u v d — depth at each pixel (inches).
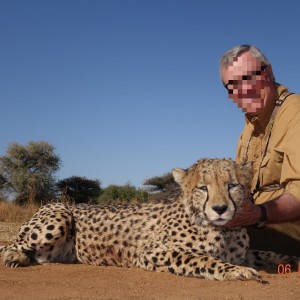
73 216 231.9
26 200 973.8
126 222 217.5
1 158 1013.2
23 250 223.3
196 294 151.0
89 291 157.8
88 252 223.1
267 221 192.7
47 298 145.7
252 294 149.5
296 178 198.7
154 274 188.1
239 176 188.9
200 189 189.2
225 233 193.3
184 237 195.2
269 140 219.1
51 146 1043.9
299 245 238.8
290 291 154.2
